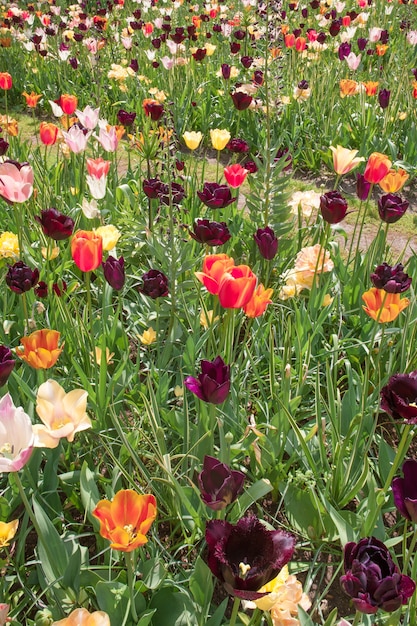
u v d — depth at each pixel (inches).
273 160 172.9
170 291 136.4
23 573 94.7
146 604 87.0
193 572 84.9
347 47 289.7
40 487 101.7
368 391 132.7
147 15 446.6
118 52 380.2
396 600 57.0
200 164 278.5
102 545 95.9
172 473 94.2
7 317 136.1
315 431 105.7
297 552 102.4
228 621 86.8
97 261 107.7
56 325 128.6
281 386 110.7
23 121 337.7
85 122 159.8
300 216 168.4
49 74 360.8
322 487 105.9
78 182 190.4
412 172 262.1
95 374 113.0
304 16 368.8
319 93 304.2
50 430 71.0
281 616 73.3
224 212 176.7
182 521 96.0
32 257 151.1
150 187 150.6
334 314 148.0
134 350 143.9
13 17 381.4
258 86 183.3
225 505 65.1
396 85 312.0
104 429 110.3
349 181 266.8
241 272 93.8
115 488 100.0
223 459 87.5
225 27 365.7
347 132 277.4
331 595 97.0
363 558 60.4
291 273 143.6
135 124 303.1
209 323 115.3
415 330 131.1
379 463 109.9
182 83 327.0
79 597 84.3
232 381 117.0
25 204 174.6
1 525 81.9
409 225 230.8
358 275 150.8
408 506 65.7
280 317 145.6
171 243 132.6
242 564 55.5
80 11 439.8
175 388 114.0
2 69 367.2
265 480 90.2
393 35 422.6
